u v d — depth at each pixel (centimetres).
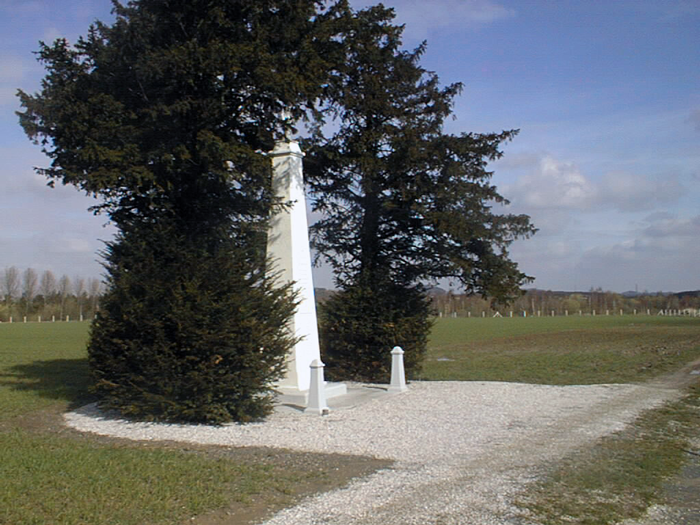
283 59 1213
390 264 1916
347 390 1591
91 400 1422
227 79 1185
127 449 909
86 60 1347
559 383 1836
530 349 3456
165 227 1185
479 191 1764
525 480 774
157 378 1102
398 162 1691
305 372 1436
